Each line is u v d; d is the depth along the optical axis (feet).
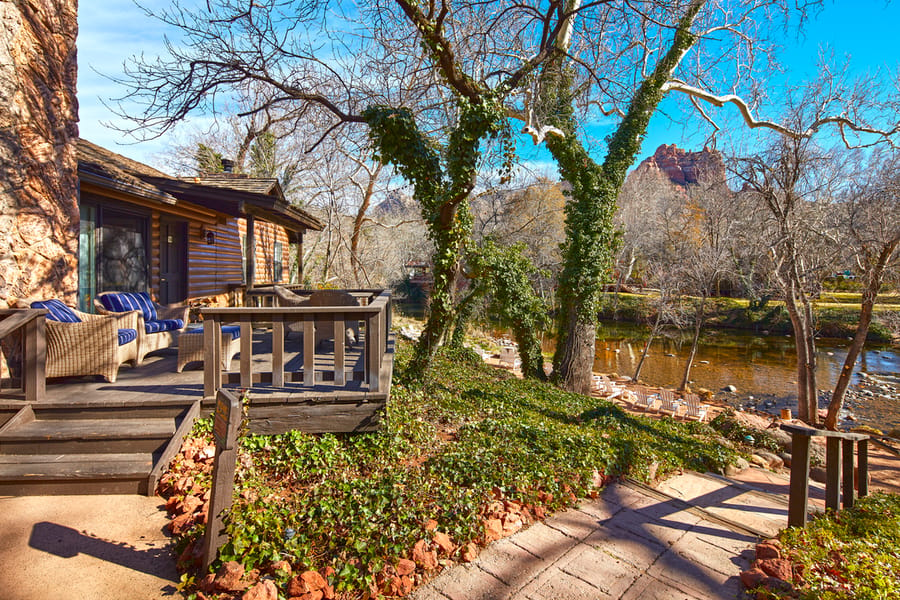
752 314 110.52
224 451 10.48
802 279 52.54
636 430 25.79
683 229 98.94
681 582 11.93
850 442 16.99
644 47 37.83
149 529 12.43
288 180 72.79
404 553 11.69
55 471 13.85
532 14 32.12
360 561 11.18
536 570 12.09
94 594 10.16
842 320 98.22
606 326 118.73
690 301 96.07
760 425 30.68
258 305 37.19
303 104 32.78
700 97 46.62
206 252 40.42
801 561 12.19
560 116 40.52
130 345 20.54
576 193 42.93
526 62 30.89
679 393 61.11
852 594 10.71
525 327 42.42
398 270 126.00
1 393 16.75
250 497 12.94
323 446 16.44
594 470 18.04
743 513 16.56
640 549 13.47
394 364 31.17
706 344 98.12
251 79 30.35
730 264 68.23
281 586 10.25
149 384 18.47
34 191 19.45
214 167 74.84
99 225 27.14
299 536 11.68
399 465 16.37
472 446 18.48
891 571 11.95
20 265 18.95
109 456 14.75
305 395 16.88
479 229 87.66
